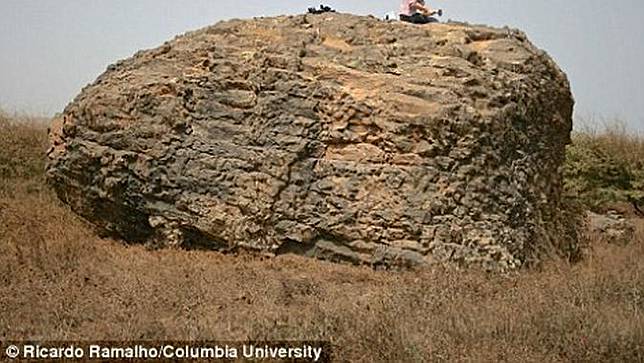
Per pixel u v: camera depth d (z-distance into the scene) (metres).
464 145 9.79
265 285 8.51
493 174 10.04
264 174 10.22
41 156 17.64
